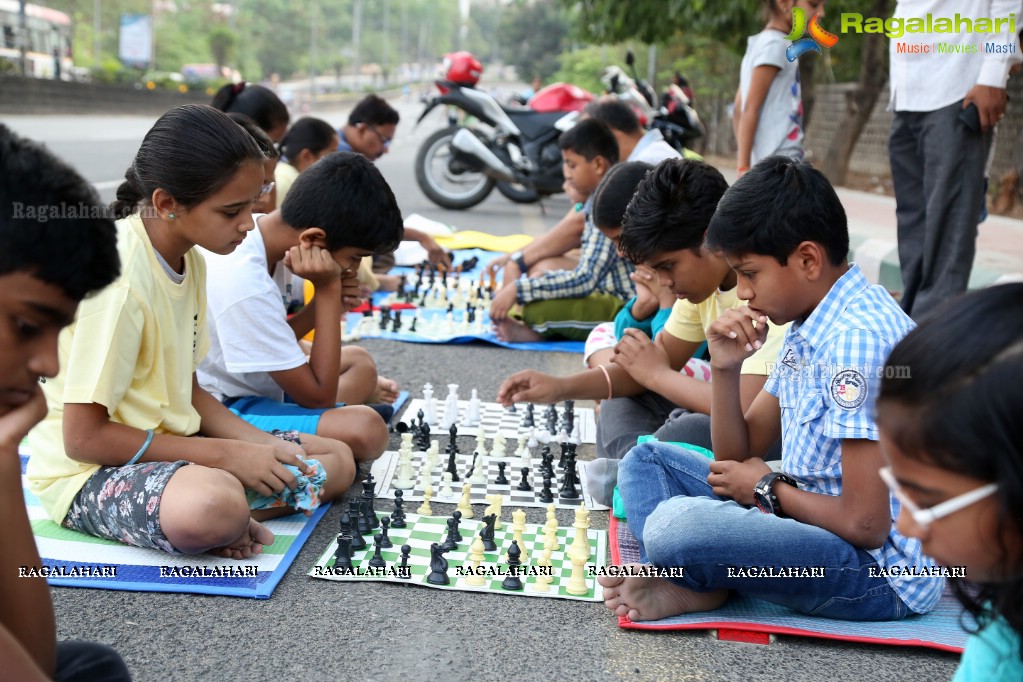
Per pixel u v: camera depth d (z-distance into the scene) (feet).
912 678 7.88
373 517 10.57
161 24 217.77
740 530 8.29
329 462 10.90
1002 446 4.13
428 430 13.23
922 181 17.33
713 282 10.81
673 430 11.28
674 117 36.88
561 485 12.17
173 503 9.05
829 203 8.26
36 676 5.02
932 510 4.43
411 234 24.17
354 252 12.02
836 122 54.24
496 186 39.09
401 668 7.88
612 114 20.84
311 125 21.08
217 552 9.55
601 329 15.31
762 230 8.25
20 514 5.57
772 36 19.39
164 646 8.06
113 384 9.20
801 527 8.34
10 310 4.95
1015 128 34.91
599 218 14.06
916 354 4.42
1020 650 4.64
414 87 335.67
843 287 8.39
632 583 8.74
